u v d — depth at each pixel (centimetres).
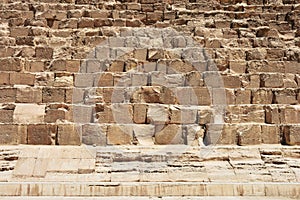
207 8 2256
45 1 2245
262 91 1642
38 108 1573
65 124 1448
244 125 1455
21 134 1441
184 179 1246
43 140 1436
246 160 1338
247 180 1250
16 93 1627
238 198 1152
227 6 2258
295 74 1753
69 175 1262
